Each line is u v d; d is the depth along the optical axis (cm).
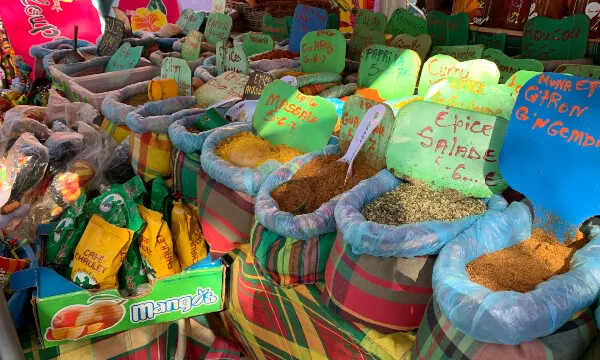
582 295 83
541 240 105
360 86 209
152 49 348
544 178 104
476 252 101
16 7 431
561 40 202
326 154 153
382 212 115
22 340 144
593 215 98
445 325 90
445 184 122
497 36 225
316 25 279
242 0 414
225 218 151
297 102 167
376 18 263
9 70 426
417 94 193
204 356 163
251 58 278
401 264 105
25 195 179
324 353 127
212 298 159
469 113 118
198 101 224
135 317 150
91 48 354
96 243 148
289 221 122
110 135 217
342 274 114
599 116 96
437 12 240
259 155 156
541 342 81
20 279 144
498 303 80
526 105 106
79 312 143
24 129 208
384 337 112
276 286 137
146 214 155
